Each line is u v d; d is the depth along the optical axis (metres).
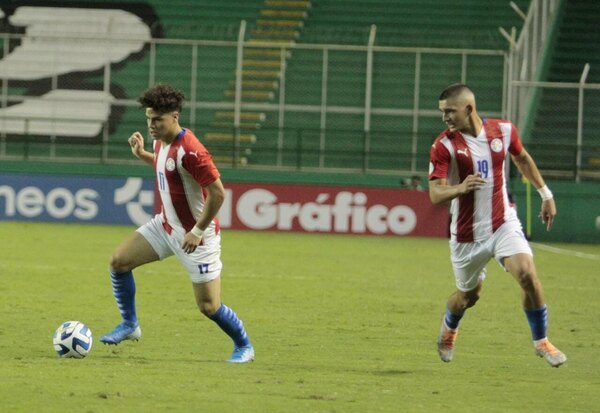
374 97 82.06
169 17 89.81
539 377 23.67
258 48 85.50
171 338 28.50
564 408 19.77
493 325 33.09
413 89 82.38
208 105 78.06
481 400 20.39
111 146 81.31
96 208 75.94
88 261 50.34
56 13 89.12
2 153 81.44
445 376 23.41
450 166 23.47
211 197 22.77
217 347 27.16
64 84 84.00
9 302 35.25
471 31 88.38
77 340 24.27
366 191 74.38
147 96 22.75
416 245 66.69
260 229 74.69
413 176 75.00
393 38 86.94
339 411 18.73
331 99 82.44
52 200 76.06
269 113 82.19
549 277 49.91
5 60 85.19
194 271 23.83
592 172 74.81
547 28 84.69
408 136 80.12
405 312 35.78
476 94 81.62
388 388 21.48
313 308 36.22
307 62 84.25
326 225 74.44
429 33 87.50
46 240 61.19
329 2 91.19
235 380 21.80
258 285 42.88
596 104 77.62
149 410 18.38
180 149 22.88
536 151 76.25
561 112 78.75
